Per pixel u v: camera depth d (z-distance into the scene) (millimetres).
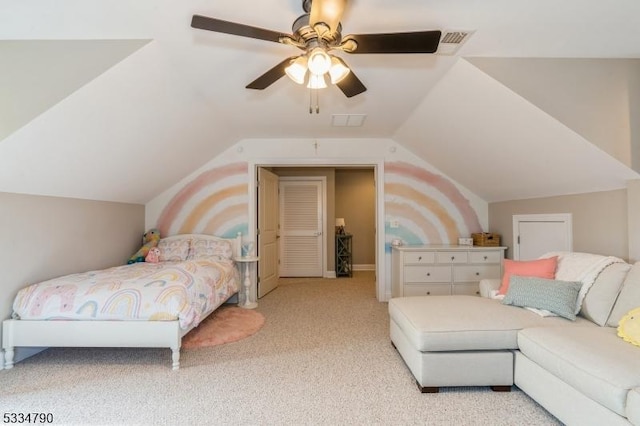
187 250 4176
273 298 4648
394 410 1958
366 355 2727
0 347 2479
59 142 2391
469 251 3984
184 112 3039
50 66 2107
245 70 2498
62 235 3115
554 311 2271
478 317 2264
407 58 2320
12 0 1680
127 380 2314
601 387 1479
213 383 2273
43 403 2027
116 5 1737
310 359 2650
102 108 2357
